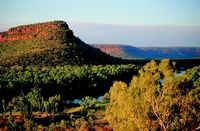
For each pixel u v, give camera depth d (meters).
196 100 17.61
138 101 18.53
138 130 18.75
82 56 177.62
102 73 123.31
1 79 101.00
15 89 94.62
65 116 68.00
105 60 190.00
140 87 18.83
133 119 18.70
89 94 108.44
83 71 123.00
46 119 64.94
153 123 18.23
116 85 20.86
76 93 106.75
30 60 155.88
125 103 19.14
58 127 54.25
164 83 17.88
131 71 138.62
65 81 106.12
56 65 154.00
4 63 149.75
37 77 109.56
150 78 18.30
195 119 17.73
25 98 76.50
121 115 19.72
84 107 75.12
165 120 17.95
